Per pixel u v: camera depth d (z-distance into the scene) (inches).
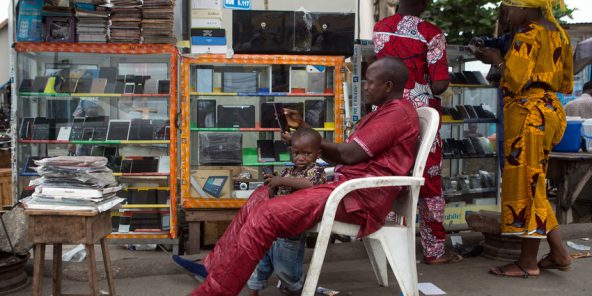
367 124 102.6
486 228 150.6
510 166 131.6
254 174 169.3
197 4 163.2
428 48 136.3
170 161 156.9
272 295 122.4
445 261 147.1
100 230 102.4
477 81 181.6
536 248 133.9
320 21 163.5
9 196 200.5
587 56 210.7
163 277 137.3
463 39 326.0
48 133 162.4
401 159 100.9
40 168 98.3
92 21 156.6
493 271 136.7
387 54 138.6
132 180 165.3
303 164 105.3
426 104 138.0
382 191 98.3
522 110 129.2
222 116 166.1
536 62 127.8
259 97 171.3
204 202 156.8
